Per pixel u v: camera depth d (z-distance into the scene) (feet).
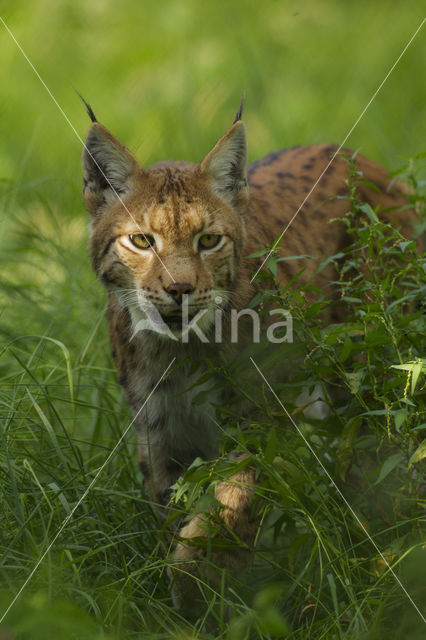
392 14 59.77
